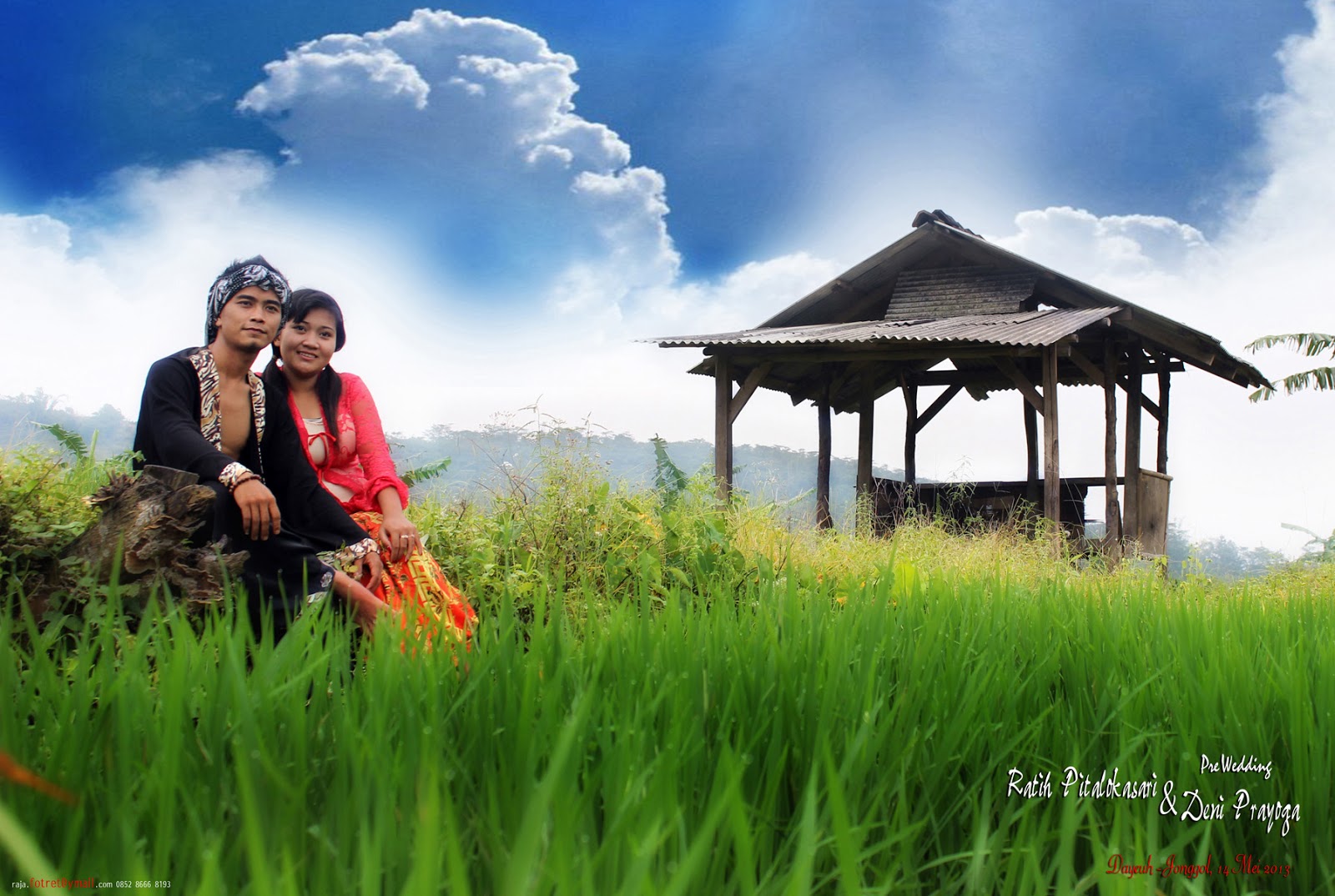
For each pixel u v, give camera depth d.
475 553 4.78
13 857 1.24
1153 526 17.53
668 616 2.41
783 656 2.04
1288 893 1.66
